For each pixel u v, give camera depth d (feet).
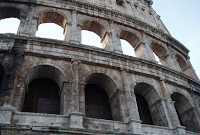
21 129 64.75
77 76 86.38
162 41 142.72
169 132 90.27
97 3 135.95
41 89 90.89
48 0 115.85
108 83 97.50
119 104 89.30
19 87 77.46
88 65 94.38
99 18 123.24
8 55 84.28
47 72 90.17
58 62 89.35
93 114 92.53
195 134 97.04
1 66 82.89
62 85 86.17
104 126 78.74
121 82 95.66
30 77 86.69
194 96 117.60
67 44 93.76
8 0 108.17
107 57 99.86
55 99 89.92
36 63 85.87
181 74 119.65
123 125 81.87
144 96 108.68
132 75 101.45
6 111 68.33
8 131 63.57
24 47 87.81
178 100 117.91
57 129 67.82
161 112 98.63
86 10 121.19
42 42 91.20
